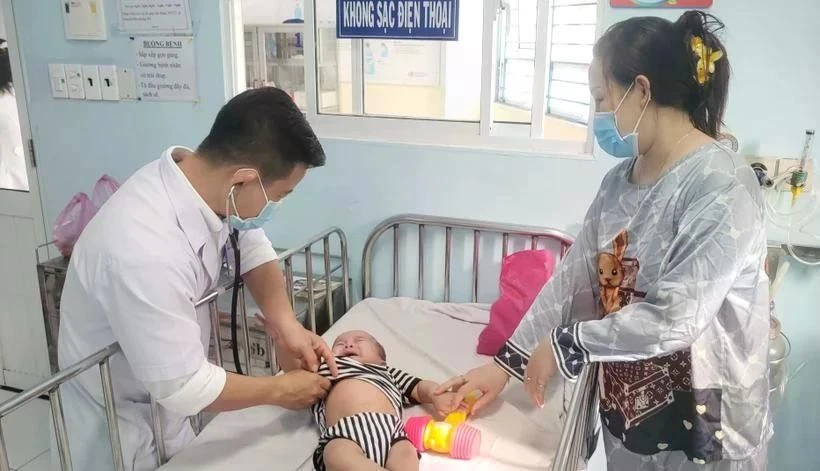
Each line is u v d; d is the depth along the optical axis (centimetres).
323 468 139
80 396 140
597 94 121
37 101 264
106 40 247
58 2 249
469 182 219
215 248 139
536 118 210
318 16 231
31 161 272
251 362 213
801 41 177
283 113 121
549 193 211
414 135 226
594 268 140
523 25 217
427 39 216
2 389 306
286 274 191
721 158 112
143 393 144
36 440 269
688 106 114
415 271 235
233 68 237
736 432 121
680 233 111
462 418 153
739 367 119
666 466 127
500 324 188
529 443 150
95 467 144
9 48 261
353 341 177
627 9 189
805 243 187
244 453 148
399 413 160
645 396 124
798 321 197
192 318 127
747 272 113
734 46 182
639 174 125
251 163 122
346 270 233
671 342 109
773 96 182
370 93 236
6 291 295
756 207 110
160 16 237
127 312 118
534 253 195
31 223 281
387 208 231
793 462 209
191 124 245
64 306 135
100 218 124
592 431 148
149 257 118
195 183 127
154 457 147
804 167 183
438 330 205
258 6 246
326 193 237
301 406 152
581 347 117
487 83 212
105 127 257
